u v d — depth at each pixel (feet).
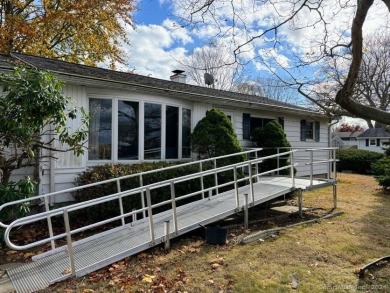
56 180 21.48
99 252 14.87
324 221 21.76
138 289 11.91
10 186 16.99
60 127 19.60
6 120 16.75
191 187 25.12
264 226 20.97
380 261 14.39
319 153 47.06
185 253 15.65
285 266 13.96
